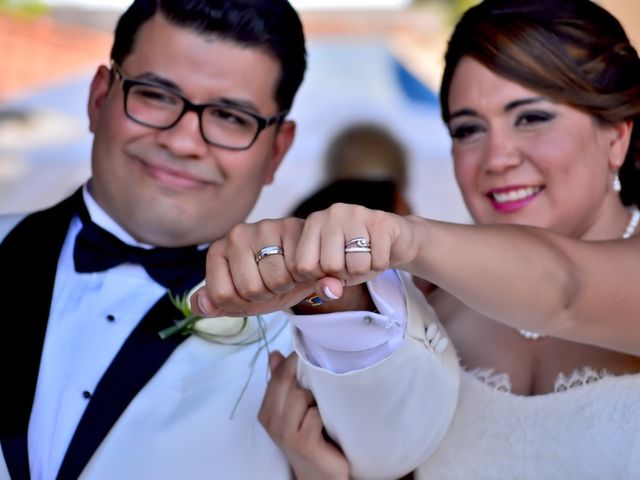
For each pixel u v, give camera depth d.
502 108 1.79
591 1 1.86
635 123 1.88
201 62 2.06
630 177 1.91
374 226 1.24
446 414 1.70
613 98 1.78
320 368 1.54
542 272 1.42
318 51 5.89
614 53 1.80
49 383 2.05
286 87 2.18
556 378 1.81
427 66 5.73
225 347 2.12
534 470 1.73
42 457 1.99
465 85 1.83
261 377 2.08
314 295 1.40
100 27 5.89
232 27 2.06
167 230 2.14
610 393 1.71
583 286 1.45
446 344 1.62
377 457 1.70
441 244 1.35
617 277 1.49
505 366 1.88
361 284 1.48
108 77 2.24
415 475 1.92
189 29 2.06
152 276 2.17
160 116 2.08
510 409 1.79
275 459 2.01
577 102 1.77
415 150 5.28
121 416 2.01
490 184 1.83
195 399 2.05
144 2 2.11
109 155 2.12
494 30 1.79
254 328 2.13
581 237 1.90
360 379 1.52
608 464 1.66
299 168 5.11
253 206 2.22
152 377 2.06
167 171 2.09
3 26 5.70
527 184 1.80
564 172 1.79
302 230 1.25
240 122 2.11
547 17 1.77
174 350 2.10
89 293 2.17
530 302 1.42
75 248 2.20
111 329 2.13
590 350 1.79
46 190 5.02
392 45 5.96
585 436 1.70
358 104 5.53
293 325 1.55
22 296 2.12
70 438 2.00
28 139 5.24
